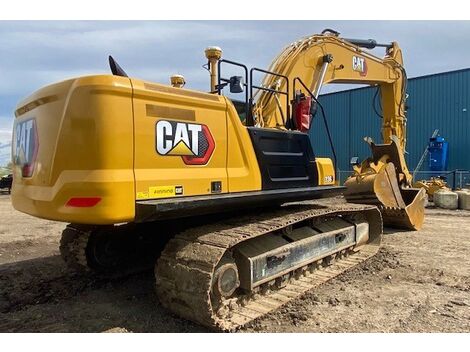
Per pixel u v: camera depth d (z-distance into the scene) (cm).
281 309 423
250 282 400
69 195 327
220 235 386
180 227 486
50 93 356
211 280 342
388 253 661
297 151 514
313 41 720
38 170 364
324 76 717
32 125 384
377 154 902
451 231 870
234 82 468
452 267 584
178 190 365
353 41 850
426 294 473
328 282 514
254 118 545
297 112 554
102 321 392
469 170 1950
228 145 420
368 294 472
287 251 455
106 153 322
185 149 376
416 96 2130
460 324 389
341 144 2406
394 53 940
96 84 327
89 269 507
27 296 464
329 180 570
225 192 409
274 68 648
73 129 332
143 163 344
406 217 822
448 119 2023
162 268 375
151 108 353
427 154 2077
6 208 1431
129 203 329
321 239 531
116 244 527
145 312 413
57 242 781
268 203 490
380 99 982
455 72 1992
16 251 702
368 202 804
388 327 381
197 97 393
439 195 1351
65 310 421
